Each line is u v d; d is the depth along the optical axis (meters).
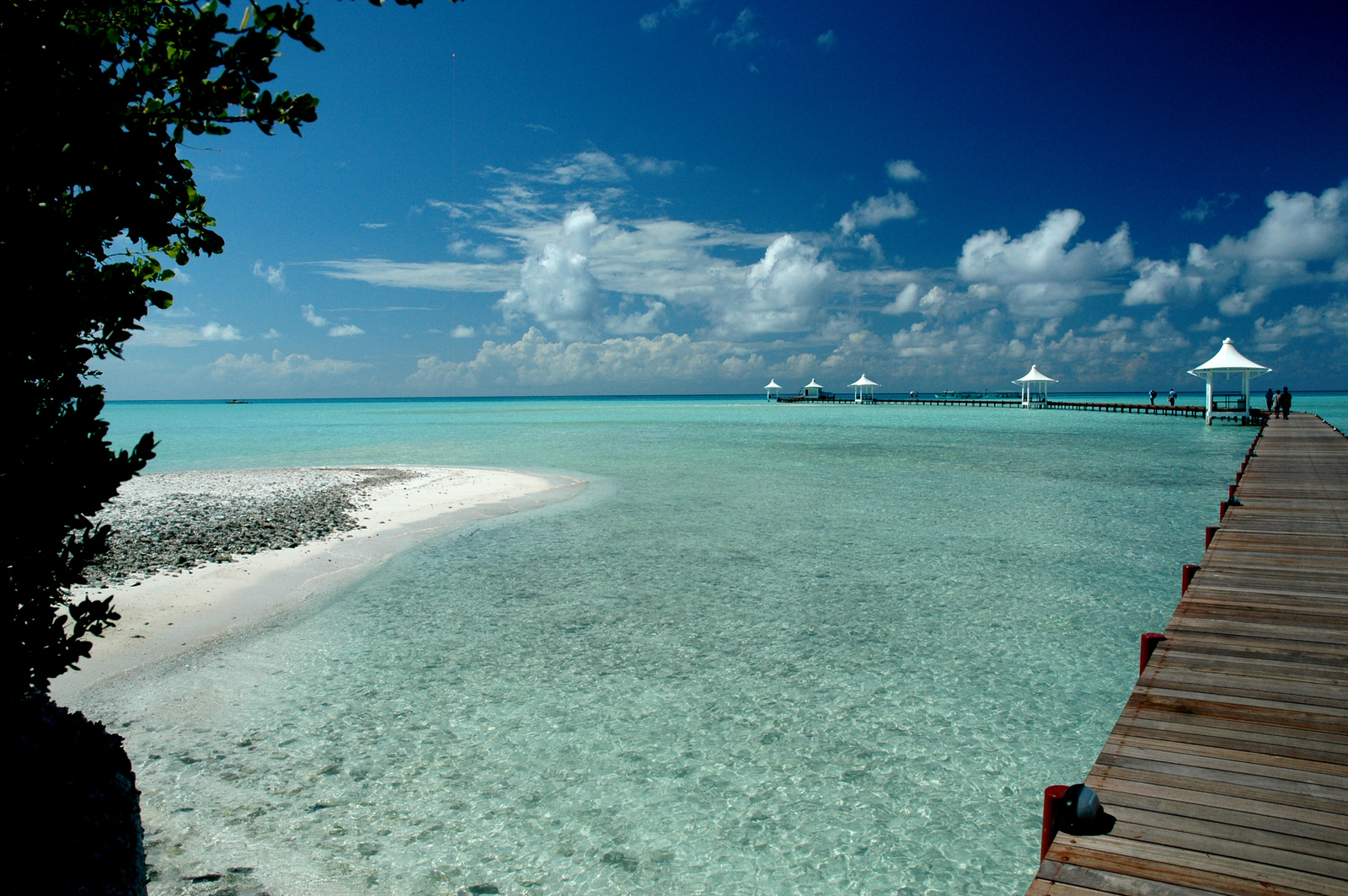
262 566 11.58
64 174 2.07
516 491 19.81
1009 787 5.59
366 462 28.83
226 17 2.16
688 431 47.69
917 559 12.28
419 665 7.86
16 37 1.91
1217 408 49.06
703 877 4.65
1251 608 7.21
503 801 5.41
